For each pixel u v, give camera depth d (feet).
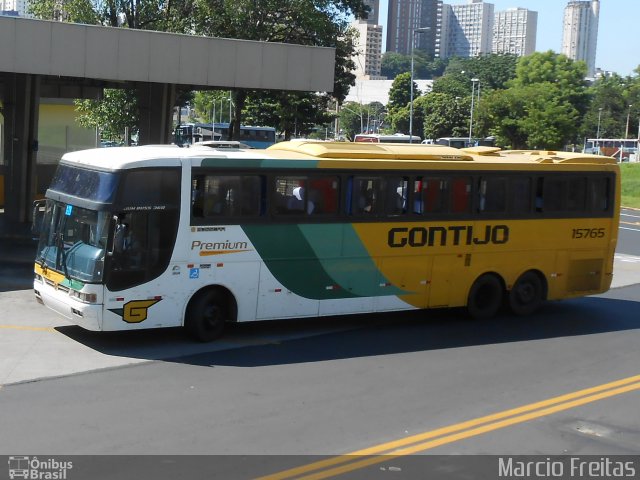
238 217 42.04
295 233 43.83
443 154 48.93
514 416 31.83
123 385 34.12
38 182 109.70
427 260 48.57
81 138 121.60
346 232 45.47
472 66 480.23
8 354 38.04
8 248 66.85
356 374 37.45
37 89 78.74
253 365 38.32
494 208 50.78
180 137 212.43
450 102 327.47
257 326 47.03
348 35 140.87
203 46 71.92
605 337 48.32
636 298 63.36
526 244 52.24
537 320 52.75
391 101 382.42
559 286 54.34
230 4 115.96
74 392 32.83
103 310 38.55
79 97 100.12
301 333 45.85
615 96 406.62
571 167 53.47
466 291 50.49
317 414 31.09
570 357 42.78
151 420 29.60
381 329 47.98
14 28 63.98
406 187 47.42
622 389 36.47
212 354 40.04
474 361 41.04
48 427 28.45
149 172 39.47
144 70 69.62
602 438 29.68
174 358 38.91
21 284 54.13
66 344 40.40
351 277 46.03
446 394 34.65
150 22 118.21
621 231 116.16
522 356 42.57
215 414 30.60
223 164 41.27
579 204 54.39
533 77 270.05
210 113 321.73
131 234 39.14
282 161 43.04
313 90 77.82
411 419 30.94
